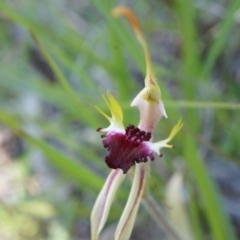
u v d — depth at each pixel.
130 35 0.23
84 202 0.30
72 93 0.22
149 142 0.15
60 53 0.25
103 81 0.34
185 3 0.24
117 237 0.16
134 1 0.36
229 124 0.27
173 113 0.21
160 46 0.38
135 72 0.35
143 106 0.16
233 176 0.29
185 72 0.25
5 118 0.21
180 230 0.21
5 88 0.35
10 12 0.22
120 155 0.15
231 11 0.24
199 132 0.27
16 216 0.28
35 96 0.35
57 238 0.25
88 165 0.32
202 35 0.34
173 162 0.27
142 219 0.28
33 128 0.31
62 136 0.26
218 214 0.20
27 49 0.35
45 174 0.32
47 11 0.34
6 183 0.31
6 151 0.34
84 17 0.37
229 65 0.34
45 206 0.27
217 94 0.28
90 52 0.24
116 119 0.15
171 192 0.22
